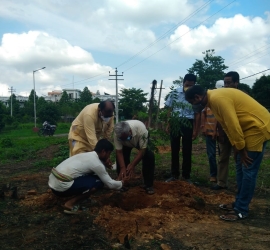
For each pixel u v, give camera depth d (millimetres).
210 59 37719
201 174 7039
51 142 18000
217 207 4641
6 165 9805
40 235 3602
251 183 4004
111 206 4598
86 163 4121
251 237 3521
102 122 5113
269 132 3908
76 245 3357
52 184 4105
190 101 4117
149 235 3547
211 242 3400
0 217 4145
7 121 49531
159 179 6375
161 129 5918
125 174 4863
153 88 22703
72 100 79000
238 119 3922
